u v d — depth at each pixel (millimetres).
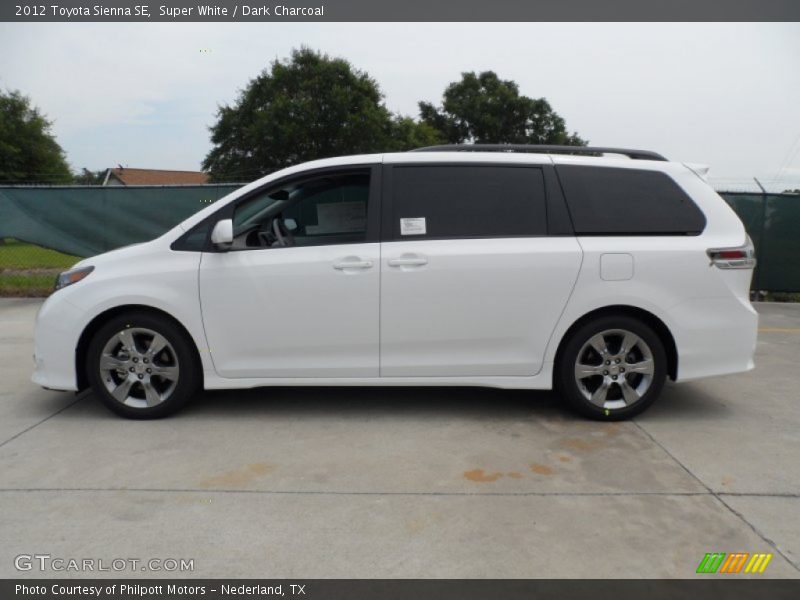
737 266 4504
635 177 4629
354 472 3738
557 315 4461
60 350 4504
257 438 4262
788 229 10461
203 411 4789
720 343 4523
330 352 4512
